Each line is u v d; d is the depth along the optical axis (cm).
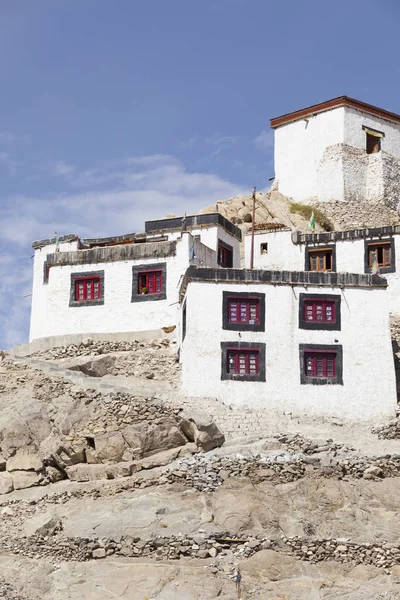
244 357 5112
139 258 5881
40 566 4141
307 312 5216
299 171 8069
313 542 4134
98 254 5962
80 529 4238
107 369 5338
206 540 4109
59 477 4628
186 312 5138
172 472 4438
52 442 4688
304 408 5050
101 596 3947
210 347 5088
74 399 4778
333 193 7825
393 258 6266
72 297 5953
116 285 5881
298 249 6625
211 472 4434
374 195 7900
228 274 5206
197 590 3925
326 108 8019
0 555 4225
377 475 4497
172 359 5394
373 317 5222
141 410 4653
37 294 6675
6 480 4622
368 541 4153
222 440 4688
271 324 5166
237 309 5175
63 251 6391
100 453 4597
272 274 5231
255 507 4256
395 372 5469
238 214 7425
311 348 5147
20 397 4922
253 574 4012
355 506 4338
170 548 4100
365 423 5034
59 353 5578
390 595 3934
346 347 5166
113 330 5812
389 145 8119
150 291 5834
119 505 4344
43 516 4378
